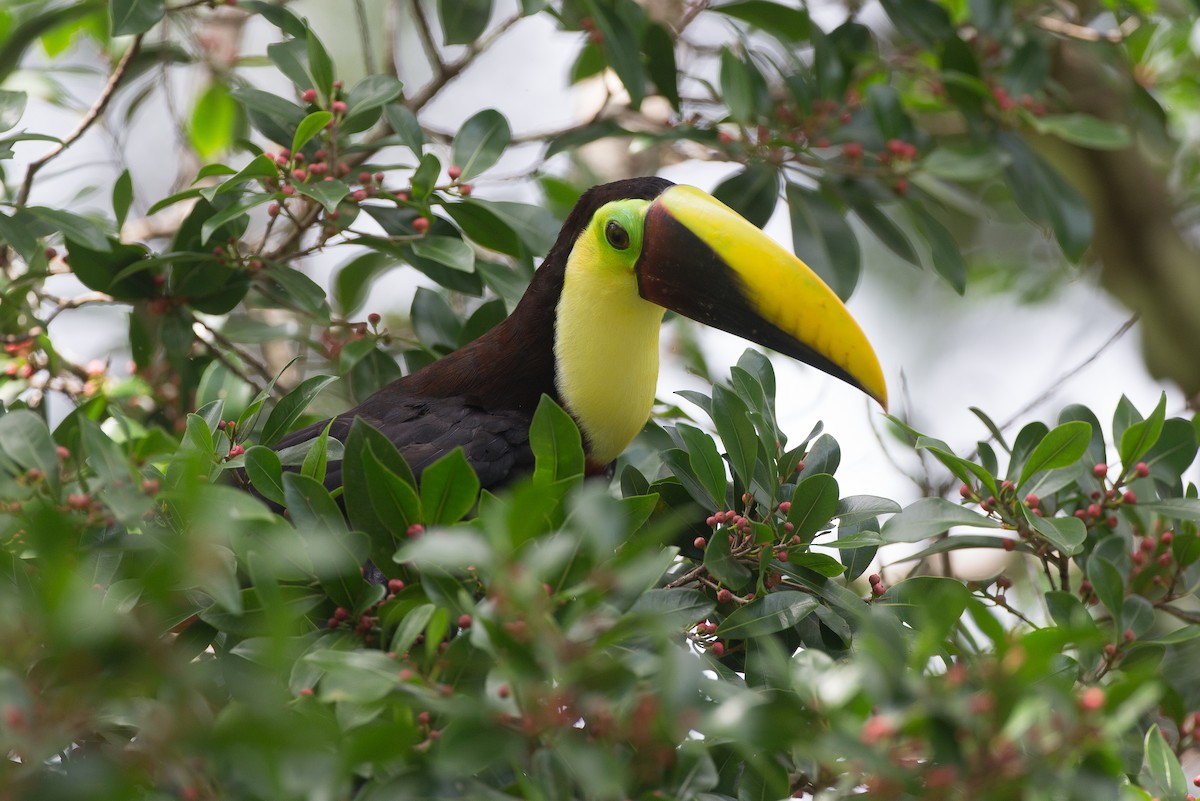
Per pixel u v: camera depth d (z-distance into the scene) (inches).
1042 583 440.8
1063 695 226.2
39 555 236.2
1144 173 733.9
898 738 231.1
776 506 343.9
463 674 262.7
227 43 628.1
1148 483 397.1
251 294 506.3
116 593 286.0
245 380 445.1
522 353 421.1
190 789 244.2
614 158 653.9
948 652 307.9
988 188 661.9
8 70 518.3
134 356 462.0
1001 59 561.6
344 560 292.4
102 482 283.7
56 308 503.8
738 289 406.3
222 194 438.3
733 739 256.8
